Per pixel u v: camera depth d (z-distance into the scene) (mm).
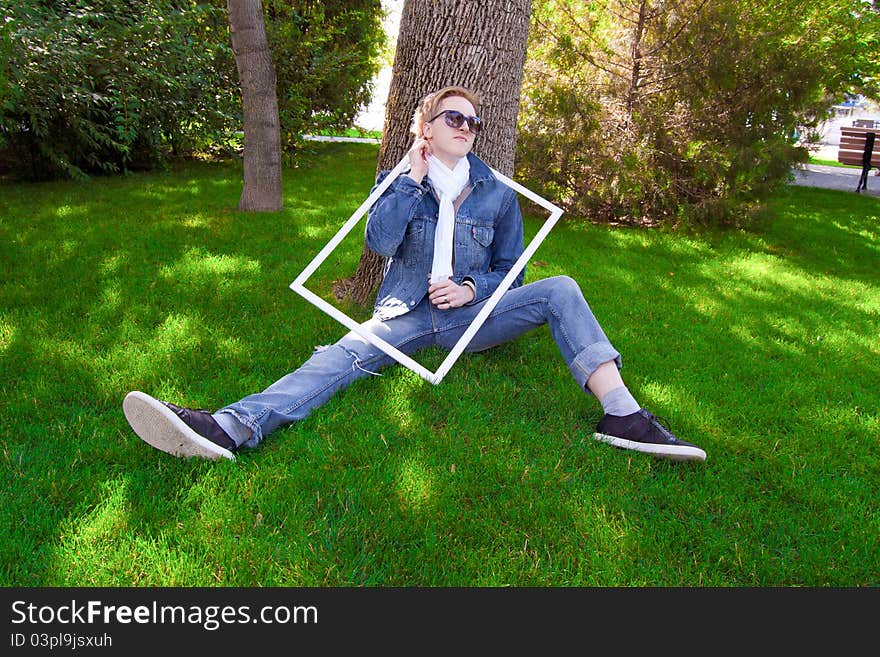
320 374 2619
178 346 3199
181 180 8148
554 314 2695
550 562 1948
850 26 7395
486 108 3639
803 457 2592
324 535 1976
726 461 2516
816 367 3537
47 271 4188
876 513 2242
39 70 6723
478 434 2578
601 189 6863
